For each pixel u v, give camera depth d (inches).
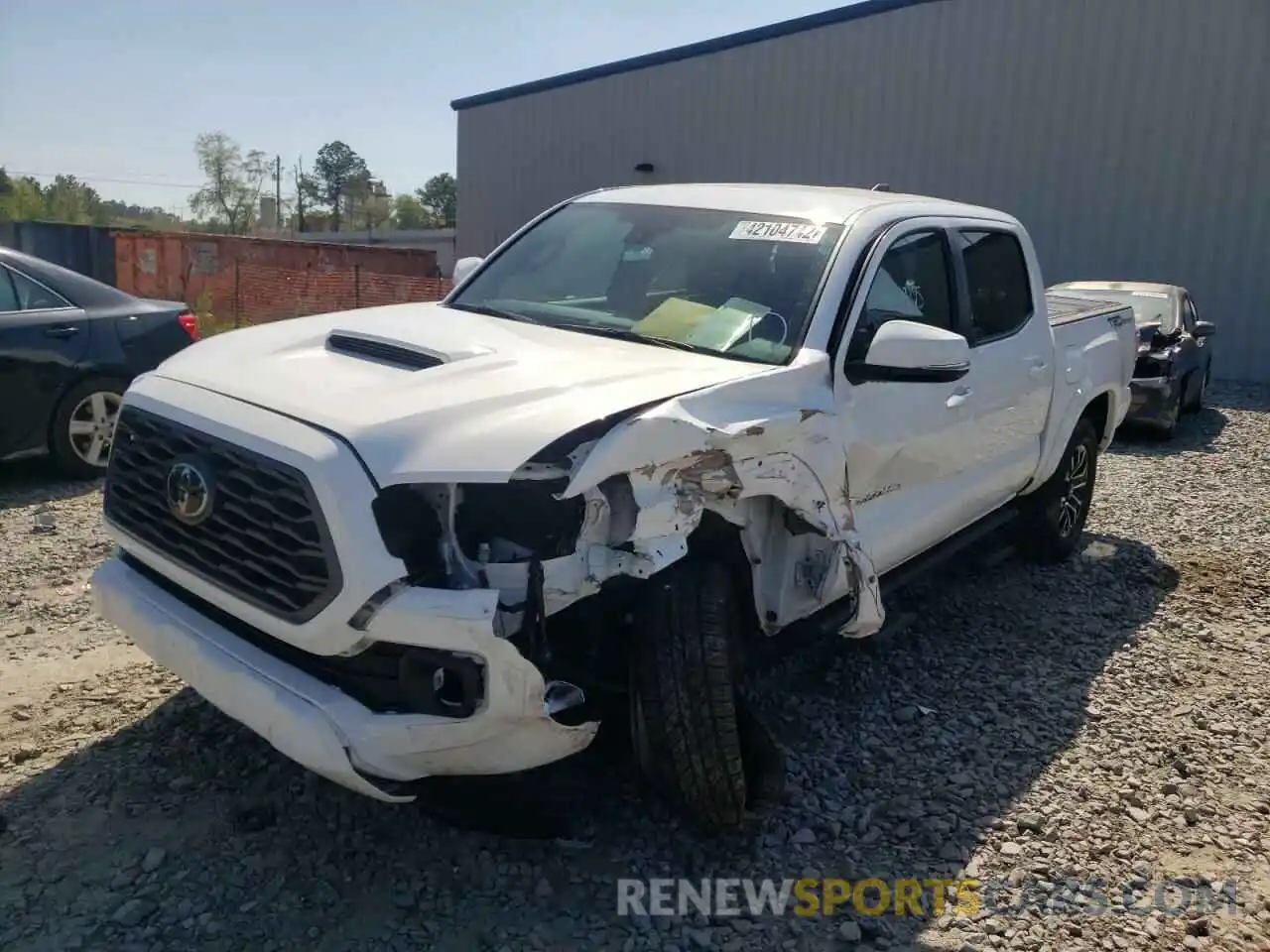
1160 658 207.5
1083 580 251.9
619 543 118.1
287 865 128.0
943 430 177.3
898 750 165.6
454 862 130.9
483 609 107.8
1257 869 140.6
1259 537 295.7
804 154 838.5
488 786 135.3
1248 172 659.4
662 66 909.2
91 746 151.4
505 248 197.0
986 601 234.1
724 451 126.0
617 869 132.3
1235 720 182.2
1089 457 262.2
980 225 205.2
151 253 981.8
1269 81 645.9
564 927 121.3
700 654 125.0
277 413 121.6
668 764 126.1
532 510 117.2
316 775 145.9
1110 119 701.3
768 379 137.9
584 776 143.5
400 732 110.0
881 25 784.9
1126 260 708.7
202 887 123.3
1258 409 557.9
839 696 182.5
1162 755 168.9
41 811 135.5
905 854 139.5
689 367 138.8
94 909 118.4
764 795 137.3
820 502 142.3
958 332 187.9
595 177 971.3
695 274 166.7
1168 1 670.5
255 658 119.3
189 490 123.5
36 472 301.1
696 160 898.7
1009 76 734.5
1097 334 256.7
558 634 123.6
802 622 157.2
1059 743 171.2
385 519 111.2
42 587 210.7
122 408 141.9
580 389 124.6
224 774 145.5
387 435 114.1
